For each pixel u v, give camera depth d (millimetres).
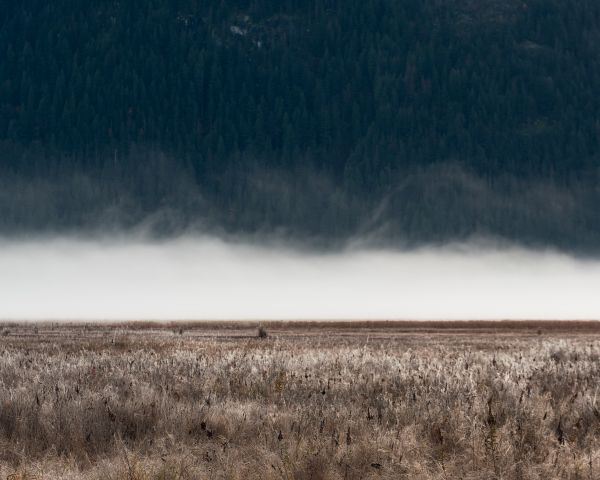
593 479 40750
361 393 63281
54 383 66375
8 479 41812
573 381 69000
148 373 74750
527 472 41281
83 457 46812
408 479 41438
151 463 43188
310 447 44469
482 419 50562
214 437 50062
